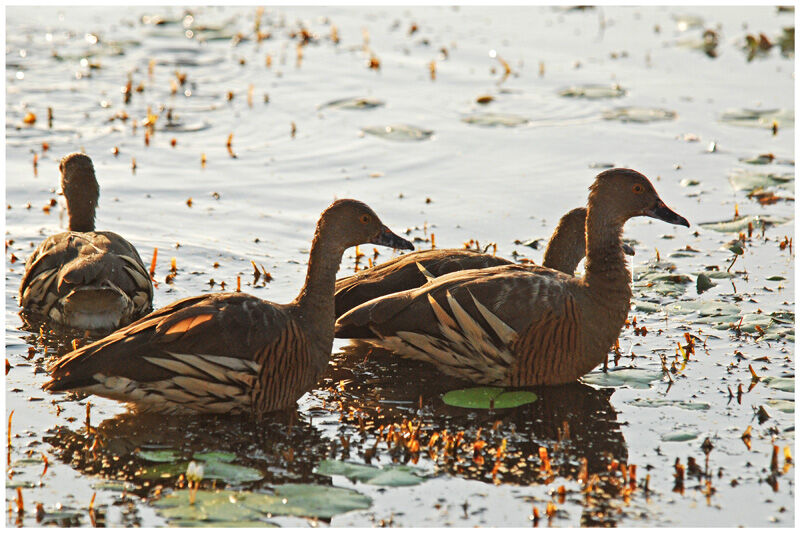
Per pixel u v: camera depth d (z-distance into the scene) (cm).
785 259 1580
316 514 924
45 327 1353
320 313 1179
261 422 1130
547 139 2073
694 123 2152
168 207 1742
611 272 1235
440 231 1666
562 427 1123
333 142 2042
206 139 2048
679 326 1379
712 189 1839
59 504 945
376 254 1616
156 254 1505
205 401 1119
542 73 2448
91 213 1548
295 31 2798
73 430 1091
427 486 991
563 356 1220
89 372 1071
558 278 1254
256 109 2214
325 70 2466
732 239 1655
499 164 1950
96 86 2328
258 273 1505
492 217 1723
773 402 1166
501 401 1189
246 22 2884
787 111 2202
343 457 1048
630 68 2492
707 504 962
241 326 1112
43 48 2584
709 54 2592
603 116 2194
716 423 1124
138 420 1123
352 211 1177
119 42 2652
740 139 2066
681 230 1705
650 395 1195
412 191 1827
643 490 988
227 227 1675
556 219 1720
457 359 1244
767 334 1335
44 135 2030
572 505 959
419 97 2300
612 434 1106
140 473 1005
